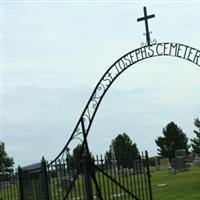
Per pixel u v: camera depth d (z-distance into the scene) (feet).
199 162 151.53
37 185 48.19
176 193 82.64
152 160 209.15
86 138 48.16
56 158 48.19
